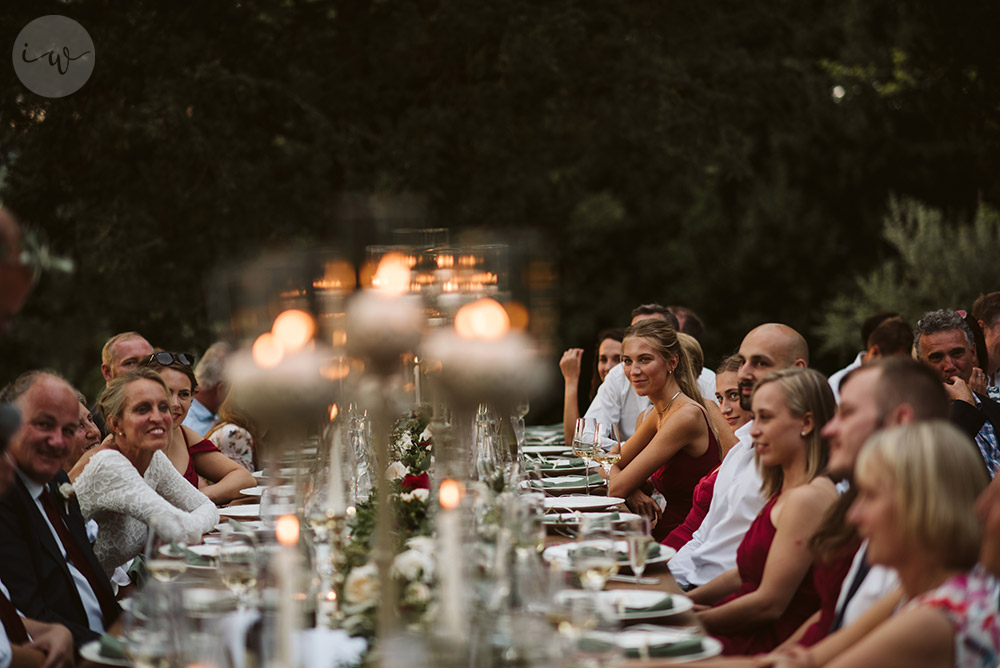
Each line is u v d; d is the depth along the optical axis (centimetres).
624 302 2345
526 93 1359
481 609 253
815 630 310
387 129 1330
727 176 1483
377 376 222
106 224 1218
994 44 1102
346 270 228
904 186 2152
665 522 539
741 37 1557
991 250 1714
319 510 353
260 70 1270
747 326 2294
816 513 328
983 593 222
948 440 225
